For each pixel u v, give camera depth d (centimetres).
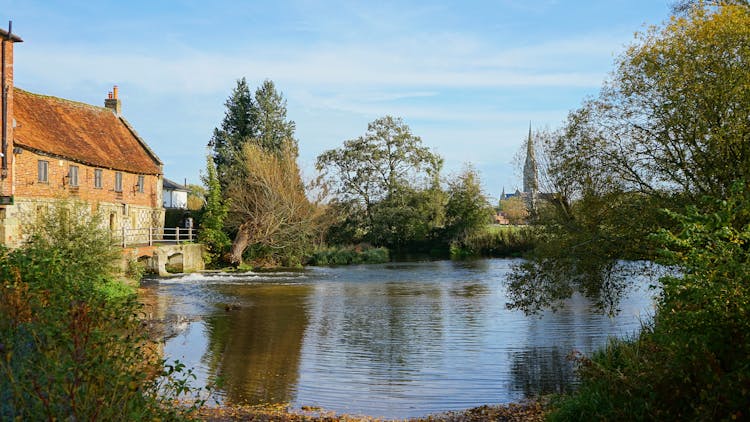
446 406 1145
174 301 2544
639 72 1447
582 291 1566
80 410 552
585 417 852
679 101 1348
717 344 694
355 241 6350
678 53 1383
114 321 717
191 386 1255
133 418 585
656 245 1336
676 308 731
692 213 771
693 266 725
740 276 681
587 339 1734
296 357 1537
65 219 2169
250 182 4603
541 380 1317
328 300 2639
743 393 641
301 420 1021
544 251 1570
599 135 1514
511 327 1947
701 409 674
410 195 6431
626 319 2045
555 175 1641
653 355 802
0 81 2694
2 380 576
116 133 4412
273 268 4578
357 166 6488
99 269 2191
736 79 1288
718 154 1313
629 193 1466
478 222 6275
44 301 781
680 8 1748
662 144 1419
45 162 3152
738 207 756
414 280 3550
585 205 1530
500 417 1036
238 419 1013
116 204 3988
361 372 1391
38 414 545
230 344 1689
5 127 2711
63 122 3769
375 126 6481
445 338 1781
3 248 1034
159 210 4638
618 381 839
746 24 1330
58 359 579
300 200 4800
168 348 1627
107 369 584
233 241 4769
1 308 675
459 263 4962
